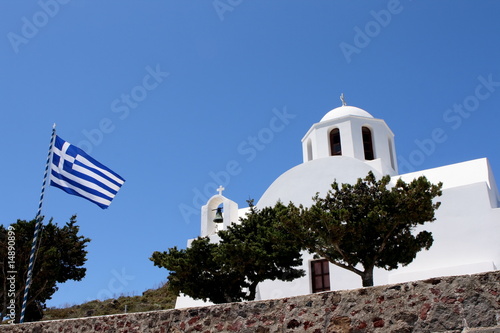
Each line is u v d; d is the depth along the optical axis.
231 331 9.25
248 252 17.64
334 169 23.69
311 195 23.66
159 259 19.64
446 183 23.59
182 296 24.42
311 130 28.17
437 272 19.02
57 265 20.80
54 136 17.06
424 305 7.82
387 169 25.72
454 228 20.09
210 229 25.70
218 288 19.08
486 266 18.36
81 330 11.01
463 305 7.54
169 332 9.87
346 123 27.12
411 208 15.51
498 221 19.38
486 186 20.16
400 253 15.88
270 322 8.98
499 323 7.18
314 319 8.60
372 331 8.03
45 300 21.80
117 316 10.70
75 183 16.81
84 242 22.59
